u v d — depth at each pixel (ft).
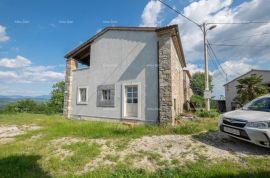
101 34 36.68
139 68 31.12
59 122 30.63
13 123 31.86
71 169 12.17
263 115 14.44
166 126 25.02
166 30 28.53
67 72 41.96
